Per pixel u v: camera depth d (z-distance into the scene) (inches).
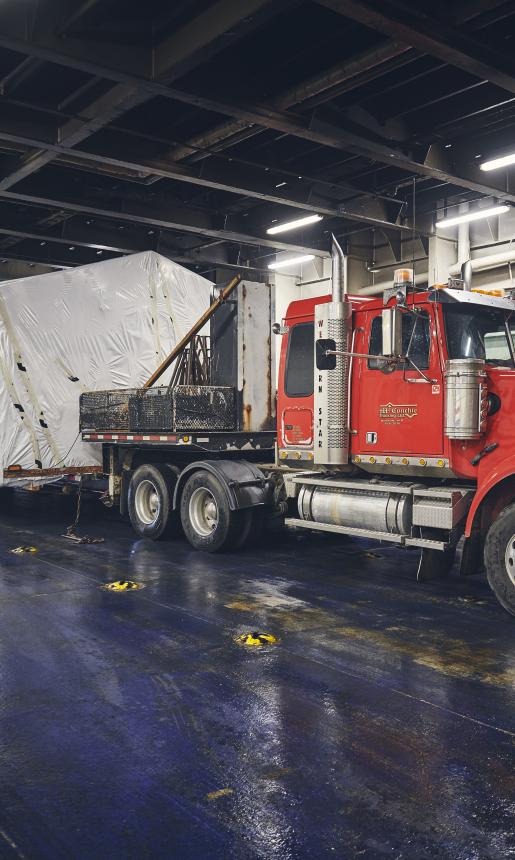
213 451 355.9
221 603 253.0
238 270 934.4
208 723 154.9
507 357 274.7
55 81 466.0
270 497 348.8
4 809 121.2
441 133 516.7
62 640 211.2
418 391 268.4
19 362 428.8
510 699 168.6
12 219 722.8
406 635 216.8
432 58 445.1
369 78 427.2
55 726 153.3
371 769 135.1
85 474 439.8
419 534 275.1
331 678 181.3
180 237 852.0
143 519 389.4
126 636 215.0
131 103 436.1
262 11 334.3
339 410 294.4
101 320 435.5
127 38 389.7
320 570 309.7
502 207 610.2
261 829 115.4
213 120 539.2
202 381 395.9
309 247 792.9
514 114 508.1
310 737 148.3
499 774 133.5
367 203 684.1
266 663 191.9
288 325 327.0
